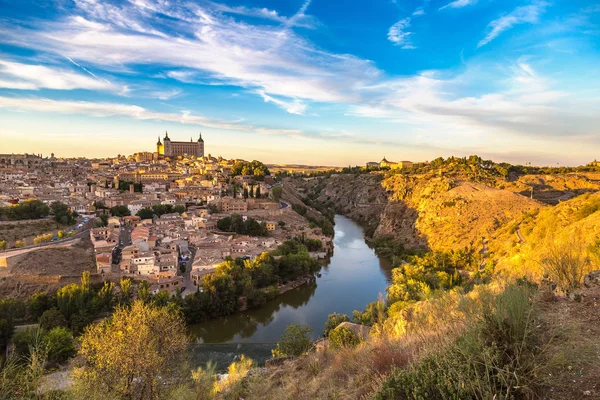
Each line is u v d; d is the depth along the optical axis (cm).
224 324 6209
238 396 2030
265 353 5028
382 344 1444
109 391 2094
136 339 2288
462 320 1135
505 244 7981
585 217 5338
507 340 909
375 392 1030
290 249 9719
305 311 6706
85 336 2558
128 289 6450
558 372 820
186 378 2469
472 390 785
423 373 885
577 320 1010
